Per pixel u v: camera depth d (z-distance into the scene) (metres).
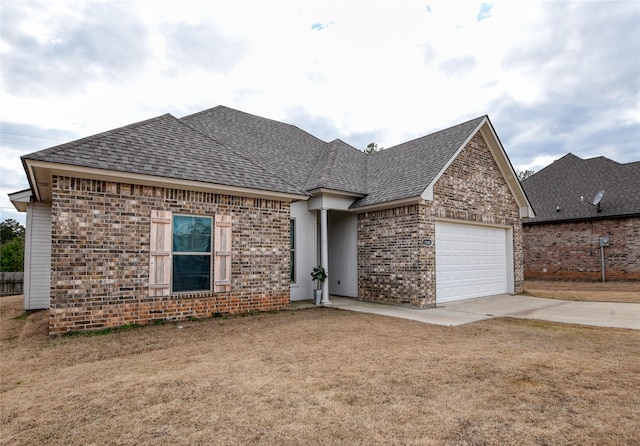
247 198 9.62
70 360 5.52
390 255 11.47
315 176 12.82
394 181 12.13
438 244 11.52
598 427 3.31
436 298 11.14
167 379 4.62
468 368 5.02
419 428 3.30
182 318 8.44
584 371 4.88
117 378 4.68
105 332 7.25
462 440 3.09
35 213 11.48
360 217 12.60
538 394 4.09
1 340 7.01
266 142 14.38
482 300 12.49
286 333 7.28
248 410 3.69
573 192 21.89
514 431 3.24
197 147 9.79
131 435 3.20
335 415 3.57
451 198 11.85
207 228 9.01
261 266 9.78
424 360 5.43
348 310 10.23
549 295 13.81
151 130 9.44
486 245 13.62
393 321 8.62
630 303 11.61
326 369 5.01
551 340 6.72
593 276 19.72
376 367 5.09
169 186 8.34
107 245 7.58
